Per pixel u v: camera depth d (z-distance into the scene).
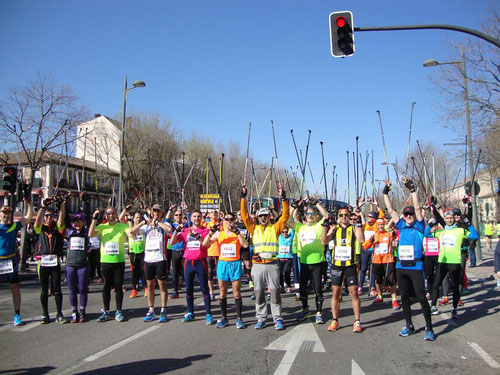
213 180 36.78
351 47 8.94
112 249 8.08
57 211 9.66
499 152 19.98
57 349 6.18
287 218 7.53
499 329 7.32
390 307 9.41
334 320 7.37
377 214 10.95
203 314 8.73
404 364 5.52
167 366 5.43
